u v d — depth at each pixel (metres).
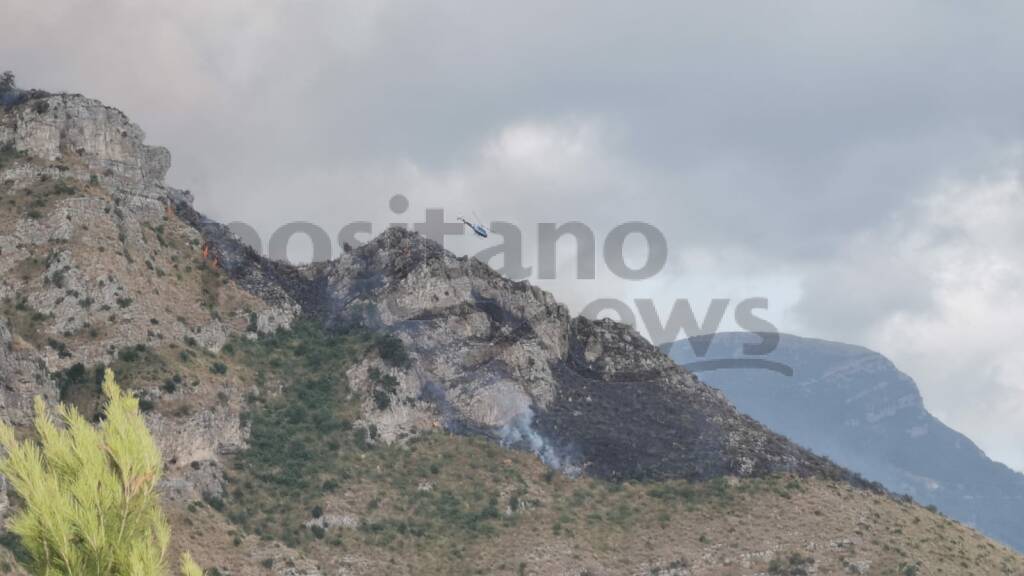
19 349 181.25
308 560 186.62
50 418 51.25
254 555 182.62
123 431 51.06
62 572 48.03
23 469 48.78
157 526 50.28
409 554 196.88
